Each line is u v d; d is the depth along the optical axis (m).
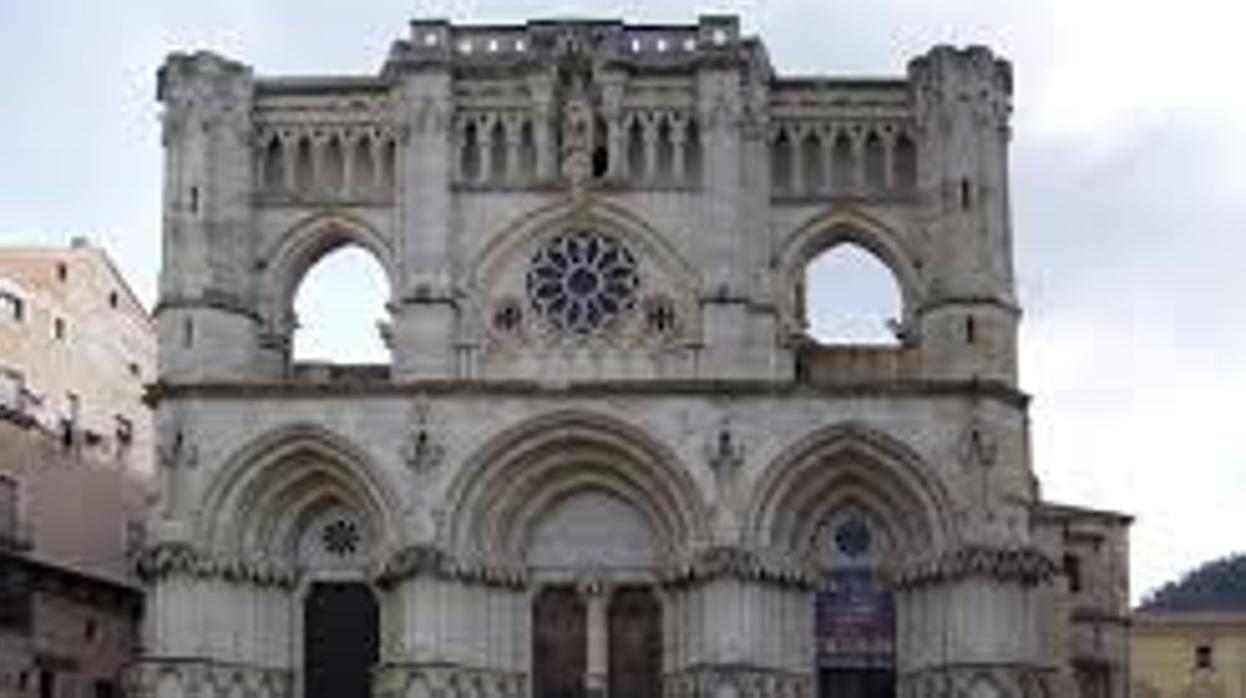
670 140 87.75
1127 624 111.75
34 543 94.31
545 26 89.19
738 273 85.75
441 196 86.75
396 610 82.00
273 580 84.25
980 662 80.38
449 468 83.12
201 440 83.50
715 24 88.25
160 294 86.19
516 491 84.25
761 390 83.12
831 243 88.50
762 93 87.75
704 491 82.56
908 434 82.88
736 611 81.31
